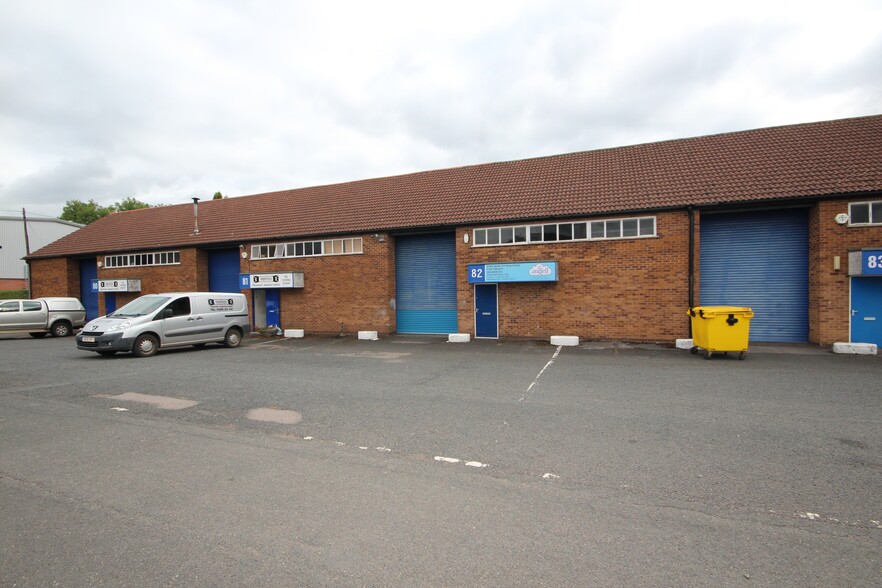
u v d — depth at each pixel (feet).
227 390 26.66
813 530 11.00
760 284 46.55
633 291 47.55
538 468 14.85
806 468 14.66
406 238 60.18
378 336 58.18
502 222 51.62
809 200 42.50
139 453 16.49
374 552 10.18
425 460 15.62
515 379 29.63
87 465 15.40
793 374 30.48
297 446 17.12
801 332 45.39
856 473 14.28
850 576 9.23
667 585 8.96
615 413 21.16
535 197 54.13
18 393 26.27
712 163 50.57
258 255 65.92
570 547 10.31
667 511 11.96
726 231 47.39
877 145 45.78
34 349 48.65
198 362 38.06
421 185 66.95
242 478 14.26
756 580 9.10
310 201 72.74
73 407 23.03
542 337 50.85
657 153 55.98
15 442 17.75
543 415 20.93
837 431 18.28
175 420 20.61
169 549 10.39
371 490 13.34
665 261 46.44
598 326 48.83
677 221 46.03
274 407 22.72
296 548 10.37
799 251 45.37
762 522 11.38
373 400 24.06
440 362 37.32
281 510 12.18
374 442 17.48
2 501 12.85
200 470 14.92
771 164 47.44
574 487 13.44
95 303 84.07
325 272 61.72
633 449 16.46
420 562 9.80
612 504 12.37
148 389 27.04
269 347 49.21
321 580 9.22
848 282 41.81
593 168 57.06
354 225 60.49
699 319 38.78
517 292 51.85
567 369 33.24
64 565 9.79
